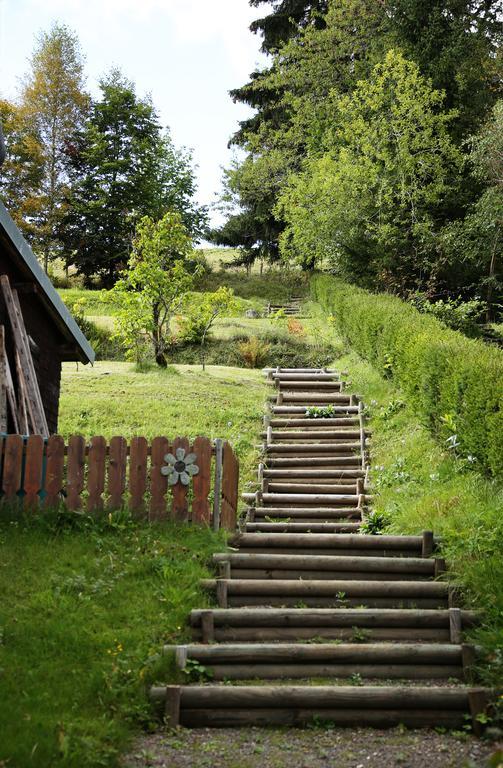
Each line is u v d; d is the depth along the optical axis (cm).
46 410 1355
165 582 748
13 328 1109
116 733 529
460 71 3112
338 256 3131
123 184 4431
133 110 4631
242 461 1592
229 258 5459
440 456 1354
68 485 904
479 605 724
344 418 1797
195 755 527
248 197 3991
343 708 587
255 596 771
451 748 540
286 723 580
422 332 1672
